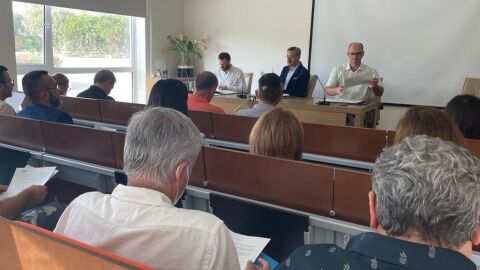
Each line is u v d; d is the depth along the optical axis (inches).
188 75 276.1
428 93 219.3
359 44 192.4
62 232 37.5
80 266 26.9
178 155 37.4
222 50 275.6
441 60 213.2
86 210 37.0
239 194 62.4
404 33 220.1
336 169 52.7
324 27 240.7
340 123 160.7
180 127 38.1
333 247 29.6
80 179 80.8
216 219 34.7
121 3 234.2
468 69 207.5
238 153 60.1
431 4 211.2
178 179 38.1
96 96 145.3
